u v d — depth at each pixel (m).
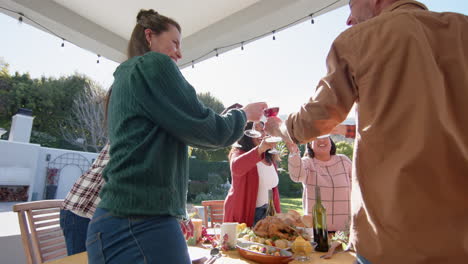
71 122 14.16
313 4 2.52
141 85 0.75
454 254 0.47
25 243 1.34
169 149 0.75
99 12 3.09
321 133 0.71
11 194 8.15
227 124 0.82
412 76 0.56
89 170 1.43
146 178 0.69
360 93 0.64
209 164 9.99
